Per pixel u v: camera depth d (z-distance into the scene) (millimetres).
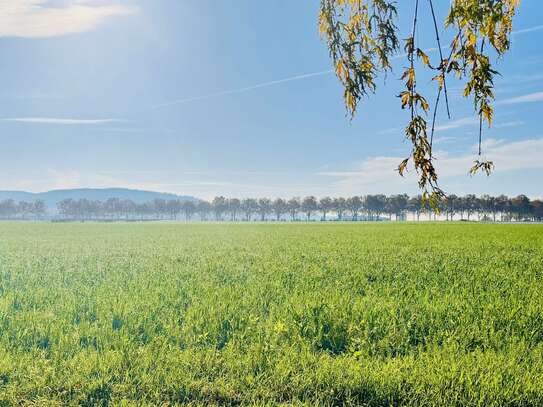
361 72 4965
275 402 6082
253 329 9258
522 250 29969
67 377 6938
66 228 88562
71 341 8586
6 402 6211
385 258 24047
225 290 13750
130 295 13406
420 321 9852
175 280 16516
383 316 9906
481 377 6672
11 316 10750
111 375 6898
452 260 22953
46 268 21125
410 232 61188
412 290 13812
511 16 4527
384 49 4914
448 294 13195
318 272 17984
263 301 11977
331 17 5090
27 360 7586
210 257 25438
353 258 24047
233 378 6848
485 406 5988
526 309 10977
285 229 76938
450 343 8477
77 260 24891
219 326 9578
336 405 6188
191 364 7289
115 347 8234
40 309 11992
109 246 36531
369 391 6395
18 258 26344
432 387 6441
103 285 15406
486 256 25312
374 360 7586
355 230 69938
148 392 6438
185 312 10992
